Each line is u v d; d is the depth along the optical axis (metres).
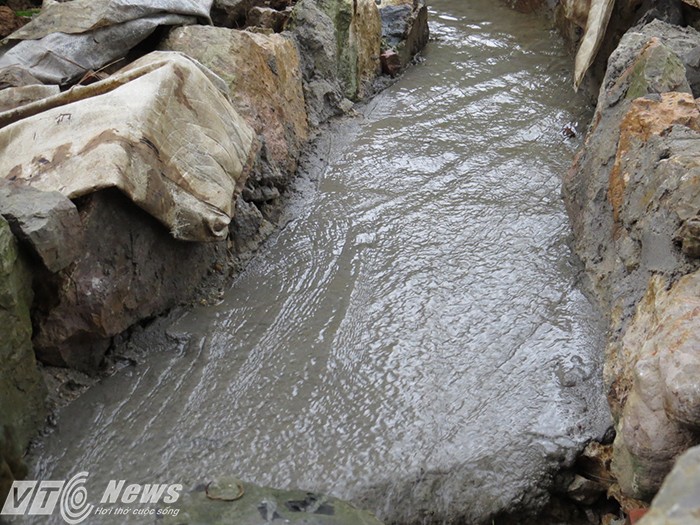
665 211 2.03
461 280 2.45
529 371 2.16
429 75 3.65
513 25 4.09
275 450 1.96
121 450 1.95
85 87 2.25
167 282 2.28
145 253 2.17
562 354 2.20
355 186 2.88
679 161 2.02
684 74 2.48
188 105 2.27
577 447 1.98
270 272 2.49
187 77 2.29
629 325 2.06
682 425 1.64
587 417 2.04
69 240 1.95
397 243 2.61
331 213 2.74
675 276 1.94
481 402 2.08
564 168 2.96
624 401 1.92
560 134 3.19
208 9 2.99
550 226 2.65
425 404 2.07
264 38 2.98
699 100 2.31
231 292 2.41
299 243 2.61
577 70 3.24
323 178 2.92
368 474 1.91
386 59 3.58
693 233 1.87
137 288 2.17
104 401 2.07
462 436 2.00
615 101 2.55
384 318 2.32
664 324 1.78
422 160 3.03
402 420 2.04
